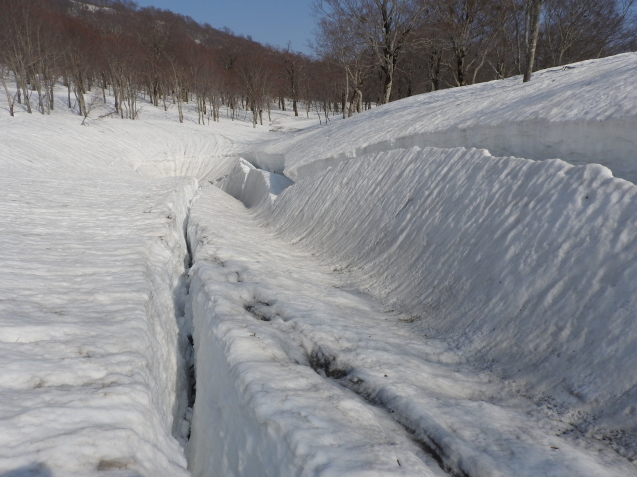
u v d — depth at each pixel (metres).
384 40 32.38
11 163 22.80
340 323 5.76
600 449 3.32
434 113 13.11
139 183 16.64
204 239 9.84
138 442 3.58
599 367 3.93
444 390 4.38
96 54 47.56
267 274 7.73
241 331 5.14
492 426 3.69
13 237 7.99
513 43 27.52
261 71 57.62
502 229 6.02
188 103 59.69
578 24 28.88
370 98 58.81
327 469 2.99
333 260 9.40
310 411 3.64
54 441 3.22
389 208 9.07
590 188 5.23
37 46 38.94
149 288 6.56
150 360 5.01
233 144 38.78
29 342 4.54
